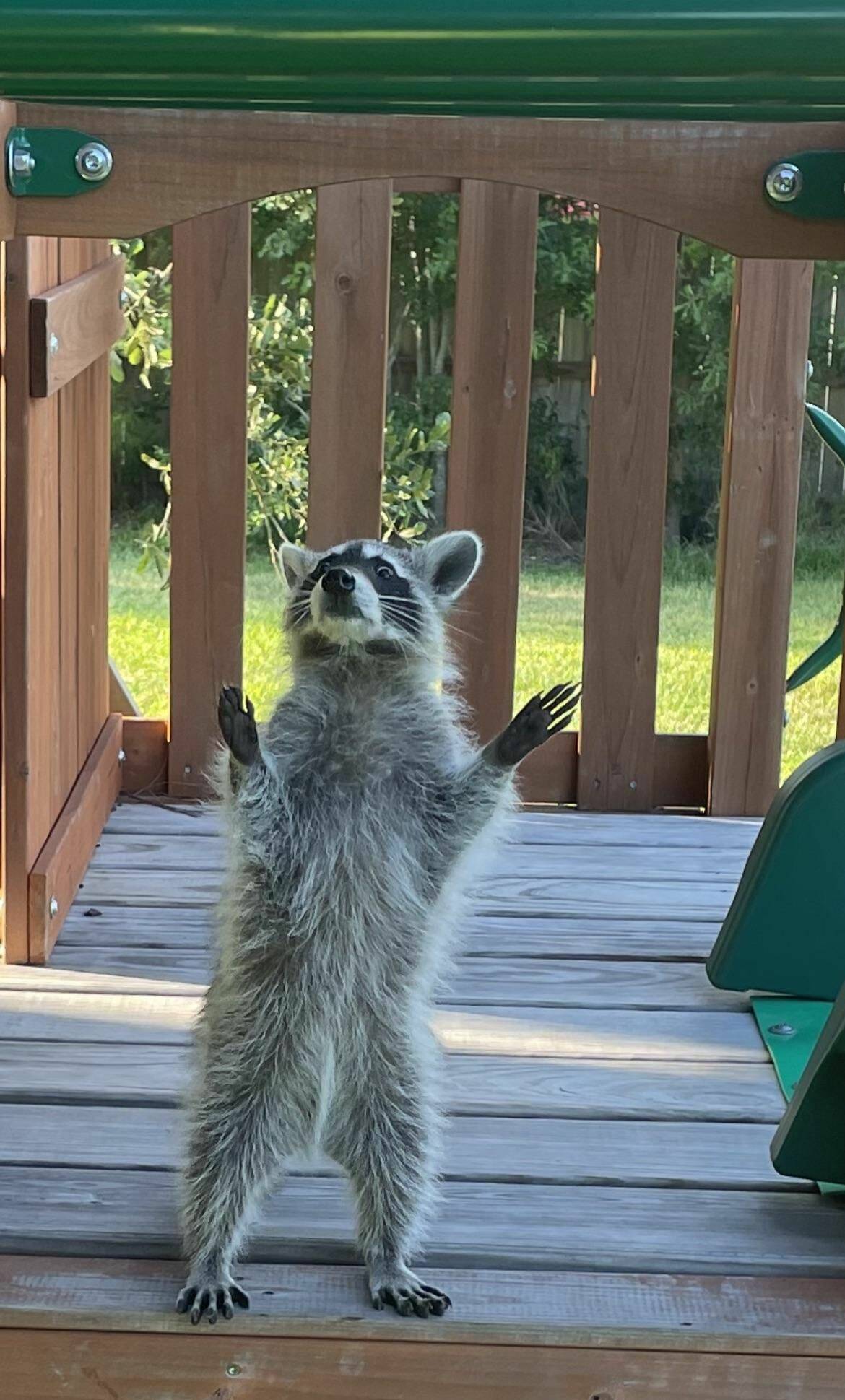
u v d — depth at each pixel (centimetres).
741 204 172
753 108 164
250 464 386
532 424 528
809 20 148
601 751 266
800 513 506
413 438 426
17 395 212
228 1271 168
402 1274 167
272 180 172
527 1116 192
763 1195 182
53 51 151
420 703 177
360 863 170
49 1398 166
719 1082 199
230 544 258
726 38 149
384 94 156
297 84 155
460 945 203
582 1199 180
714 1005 214
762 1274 172
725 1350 165
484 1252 173
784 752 354
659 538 257
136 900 235
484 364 251
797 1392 165
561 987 217
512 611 258
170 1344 165
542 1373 165
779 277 247
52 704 229
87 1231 173
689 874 248
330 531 255
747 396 252
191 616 261
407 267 524
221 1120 168
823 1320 166
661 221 173
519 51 150
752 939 212
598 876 246
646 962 223
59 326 218
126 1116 190
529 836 258
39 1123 189
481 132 171
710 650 414
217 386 252
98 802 251
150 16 150
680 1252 174
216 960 173
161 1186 180
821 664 223
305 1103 170
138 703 358
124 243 414
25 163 170
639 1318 166
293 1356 165
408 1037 171
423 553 186
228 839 171
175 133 171
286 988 169
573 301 522
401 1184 168
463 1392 165
